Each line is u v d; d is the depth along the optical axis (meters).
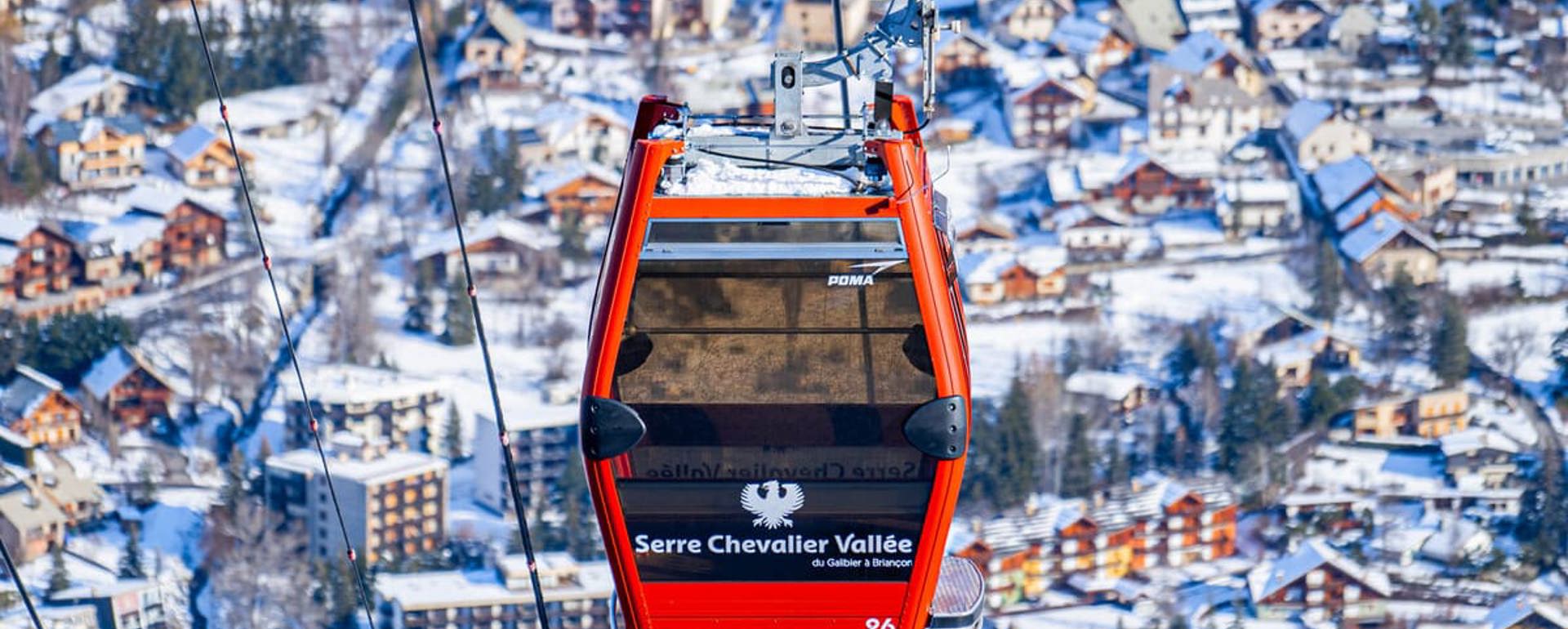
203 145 116.88
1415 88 137.62
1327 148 126.62
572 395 90.00
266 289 102.75
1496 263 112.56
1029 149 127.62
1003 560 78.44
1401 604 77.81
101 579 73.19
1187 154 127.88
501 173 115.81
